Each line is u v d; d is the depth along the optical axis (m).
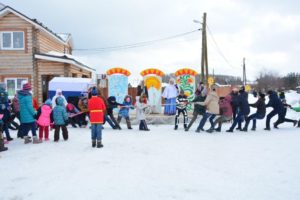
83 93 13.71
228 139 9.66
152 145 8.61
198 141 9.27
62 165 6.46
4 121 9.27
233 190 4.88
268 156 7.18
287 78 72.50
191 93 17.08
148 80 16.59
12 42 19.61
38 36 20.23
